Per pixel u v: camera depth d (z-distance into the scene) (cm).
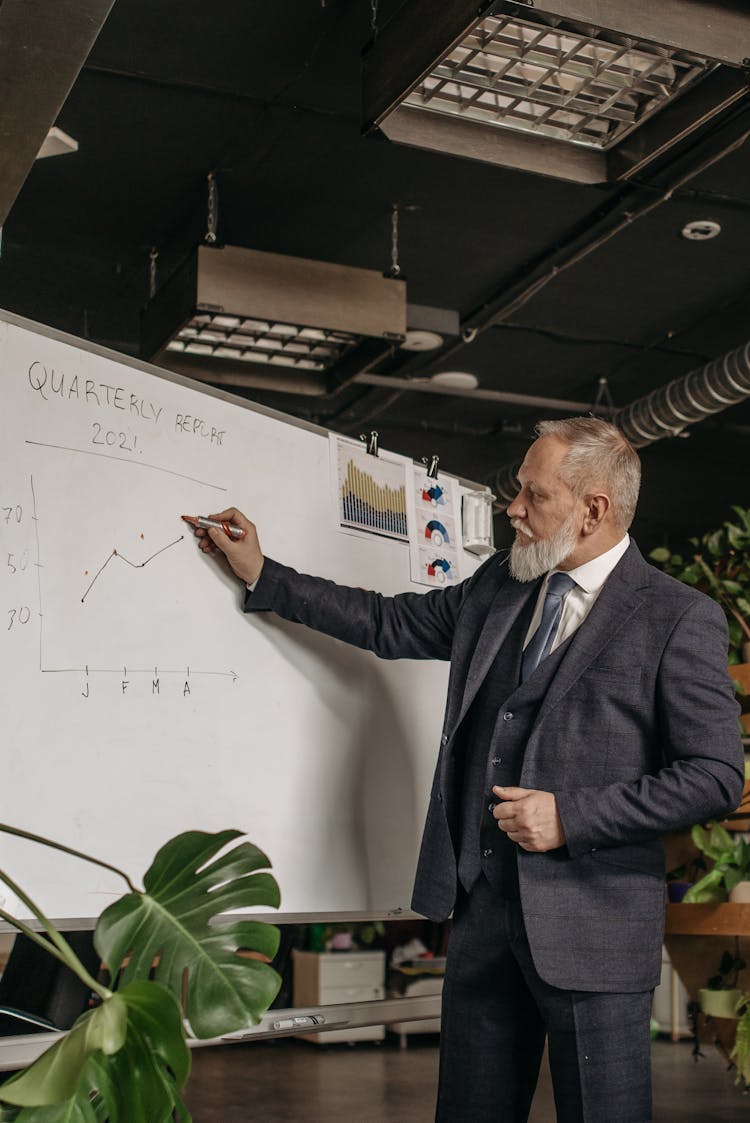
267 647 217
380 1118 409
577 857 179
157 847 188
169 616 199
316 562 234
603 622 189
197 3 324
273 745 214
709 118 271
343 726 230
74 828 176
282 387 464
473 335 523
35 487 180
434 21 251
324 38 340
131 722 188
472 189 416
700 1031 319
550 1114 424
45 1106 123
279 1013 204
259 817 208
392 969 630
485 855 188
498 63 260
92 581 187
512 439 677
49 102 156
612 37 245
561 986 174
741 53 252
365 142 388
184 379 212
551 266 470
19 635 174
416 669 254
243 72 355
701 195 425
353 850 227
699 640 184
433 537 268
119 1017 110
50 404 185
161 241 450
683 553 889
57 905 172
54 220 434
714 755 176
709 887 293
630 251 469
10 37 143
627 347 563
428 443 680
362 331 414
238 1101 442
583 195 419
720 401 514
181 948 131
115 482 194
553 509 194
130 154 394
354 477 248
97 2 138
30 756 172
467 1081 189
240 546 210
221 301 395
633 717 185
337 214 433
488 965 188
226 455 217
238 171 405
